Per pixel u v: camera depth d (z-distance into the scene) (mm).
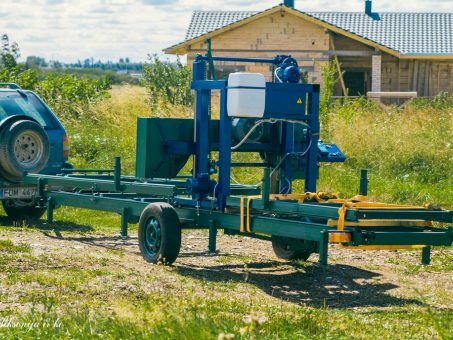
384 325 8992
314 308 9812
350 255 13602
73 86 34625
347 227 10023
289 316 9078
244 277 11594
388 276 12094
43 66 96312
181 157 12602
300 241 12180
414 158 22594
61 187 14852
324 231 9930
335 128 25156
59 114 29875
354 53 43250
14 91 16047
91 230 15156
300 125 12539
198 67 12336
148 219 12086
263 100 11352
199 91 12219
